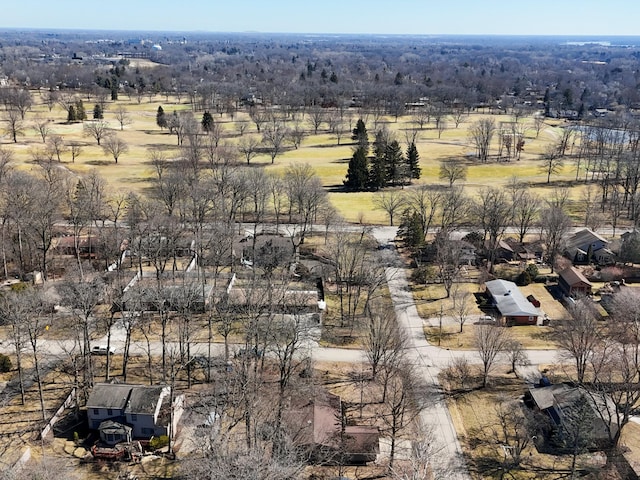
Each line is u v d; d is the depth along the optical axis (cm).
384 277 8881
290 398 5706
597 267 9531
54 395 6044
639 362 6400
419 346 7188
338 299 8362
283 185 11644
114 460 5169
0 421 5609
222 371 6144
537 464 5244
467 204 11300
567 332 6731
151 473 5016
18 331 5794
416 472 4703
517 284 8994
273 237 10062
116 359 6719
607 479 5044
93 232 10106
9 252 8825
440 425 5750
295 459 4672
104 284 7800
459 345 7225
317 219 11525
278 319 7056
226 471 3988
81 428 5569
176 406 5688
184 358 6469
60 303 7488
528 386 6397
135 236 9425
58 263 9069
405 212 10738
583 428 5175
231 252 8794
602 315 7838
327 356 6894
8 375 6362
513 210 10231
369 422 5738
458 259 9125
